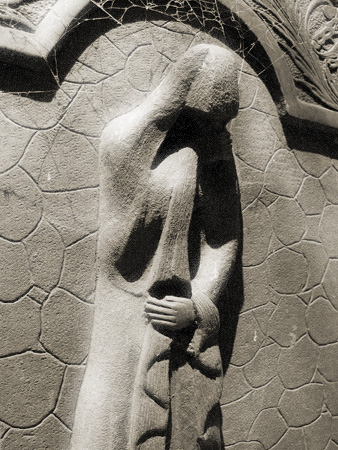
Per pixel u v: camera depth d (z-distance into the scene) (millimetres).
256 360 1858
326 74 2146
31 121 1566
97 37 1700
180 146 1682
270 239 1939
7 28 1537
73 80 1645
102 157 1639
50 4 1659
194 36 1878
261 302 1892
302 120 2031
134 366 1524
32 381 1487
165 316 1537
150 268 1598
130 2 1760
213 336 1634
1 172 1509
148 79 1770
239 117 1927
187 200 1597
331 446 1993
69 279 1565
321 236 2064
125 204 1578
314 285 2021
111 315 1555
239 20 1933
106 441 1455
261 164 1954
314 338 1997
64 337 1541
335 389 2027
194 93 1625
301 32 2100
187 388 1577
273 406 1874
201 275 1683
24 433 1462
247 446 1802
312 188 2070
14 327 1479
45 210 1555
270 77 2004
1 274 1478
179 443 1552
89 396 1499
